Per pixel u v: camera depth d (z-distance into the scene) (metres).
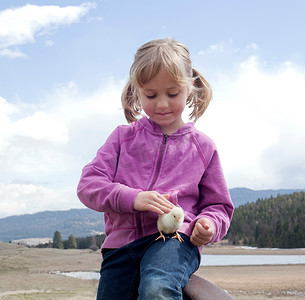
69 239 86.19
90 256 64.44
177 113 2.05
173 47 2.03
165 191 2.05
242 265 59.06
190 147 2.22
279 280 40.84
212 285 1.72
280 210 114.00
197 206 2.25
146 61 1.92
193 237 1.82
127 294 1.94
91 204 2.08
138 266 1.93
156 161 2.18
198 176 2.15
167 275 1.63
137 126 2.34
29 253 63.62
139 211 1.93
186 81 1.96
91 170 2.18
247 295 31.94
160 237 1.83
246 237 105.12
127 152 2.23
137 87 2.04
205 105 2.43
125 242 2.00
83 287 30.14
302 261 66.44
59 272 43.56
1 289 28.53
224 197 2.16
